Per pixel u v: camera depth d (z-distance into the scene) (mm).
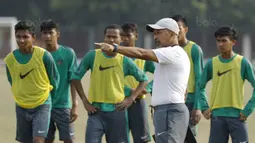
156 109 25844
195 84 31922
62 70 31156
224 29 28422
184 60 25625
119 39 29422
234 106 28328
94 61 28781
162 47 25828
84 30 162750
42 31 31078
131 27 31281
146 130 31391
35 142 28297
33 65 28328
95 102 28766
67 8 168750
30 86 28453
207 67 29125
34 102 28469
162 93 25547
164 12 162125
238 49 164625
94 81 28781
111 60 28688
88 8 166875
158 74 25766
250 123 43406
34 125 28469
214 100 28703
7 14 175750
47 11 174000
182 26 31766
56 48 31234
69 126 31484
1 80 77312
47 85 28703
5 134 39281
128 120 31250
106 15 165750
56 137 37625
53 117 31281
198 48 32031
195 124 29688
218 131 28688
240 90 28422
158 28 25562
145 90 29781
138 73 29062
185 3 162375
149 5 162250
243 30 166000
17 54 28500
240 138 28328
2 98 58094
